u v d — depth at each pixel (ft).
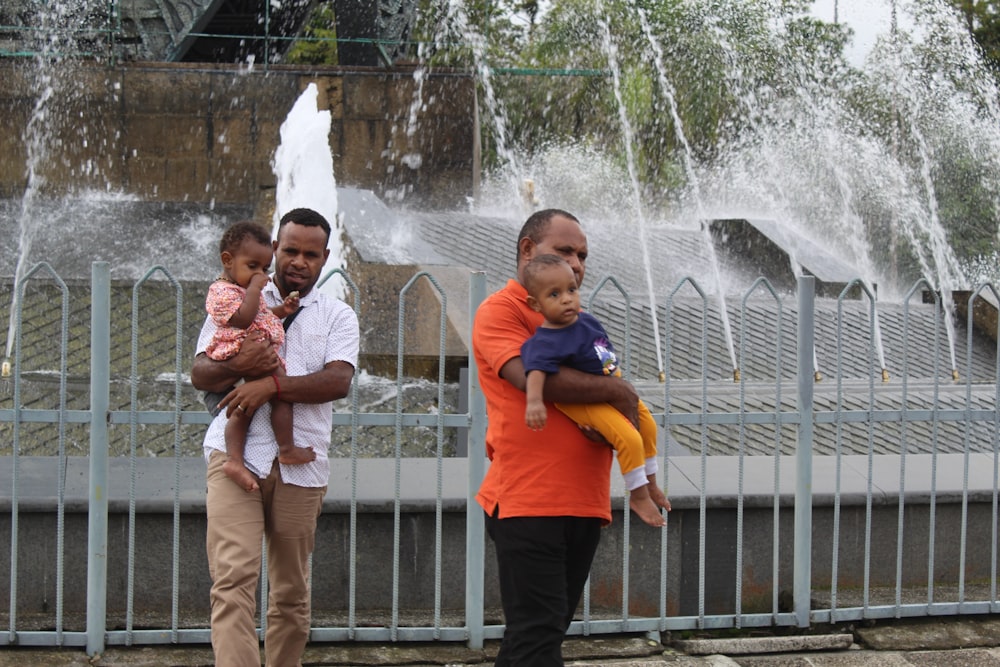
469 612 16.76
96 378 16.01
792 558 18.35
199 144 50.21
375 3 52.49
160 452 24.11
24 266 41.04
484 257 41.24
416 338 28.07
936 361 18.40
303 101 49.67
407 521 17.44
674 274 43.96
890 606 18.06
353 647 16.53
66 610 16.90
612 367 12.55
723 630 17.63
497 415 12.83
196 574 17.02
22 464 18.60
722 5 85.87
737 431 25.48
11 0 50.85
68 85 49.96
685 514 17.97
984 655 17.28
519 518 12.48
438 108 51.03
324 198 45.37
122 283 30.99
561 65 88.02
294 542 13.75
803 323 17.71
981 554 19.52
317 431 13.91
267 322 13.58
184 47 53.57
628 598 17.61
